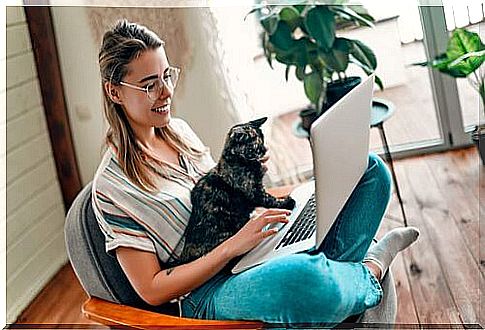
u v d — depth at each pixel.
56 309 2.32
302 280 1.44
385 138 2.60
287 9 2.62
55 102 2.63
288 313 1.45
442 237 2.25
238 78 2.65
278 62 2.81
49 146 2.67
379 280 1.69
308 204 1.75
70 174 2.69
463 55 2.44
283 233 1.67
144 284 1.55
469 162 2.58
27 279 2.44
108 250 1.56
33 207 2.55
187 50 2.55
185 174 1.73
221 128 2.63
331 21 2.60
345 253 1.64
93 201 1.59
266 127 2.79
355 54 2.65
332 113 1.50
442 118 2.74
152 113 1.64
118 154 1.62
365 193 1.70
